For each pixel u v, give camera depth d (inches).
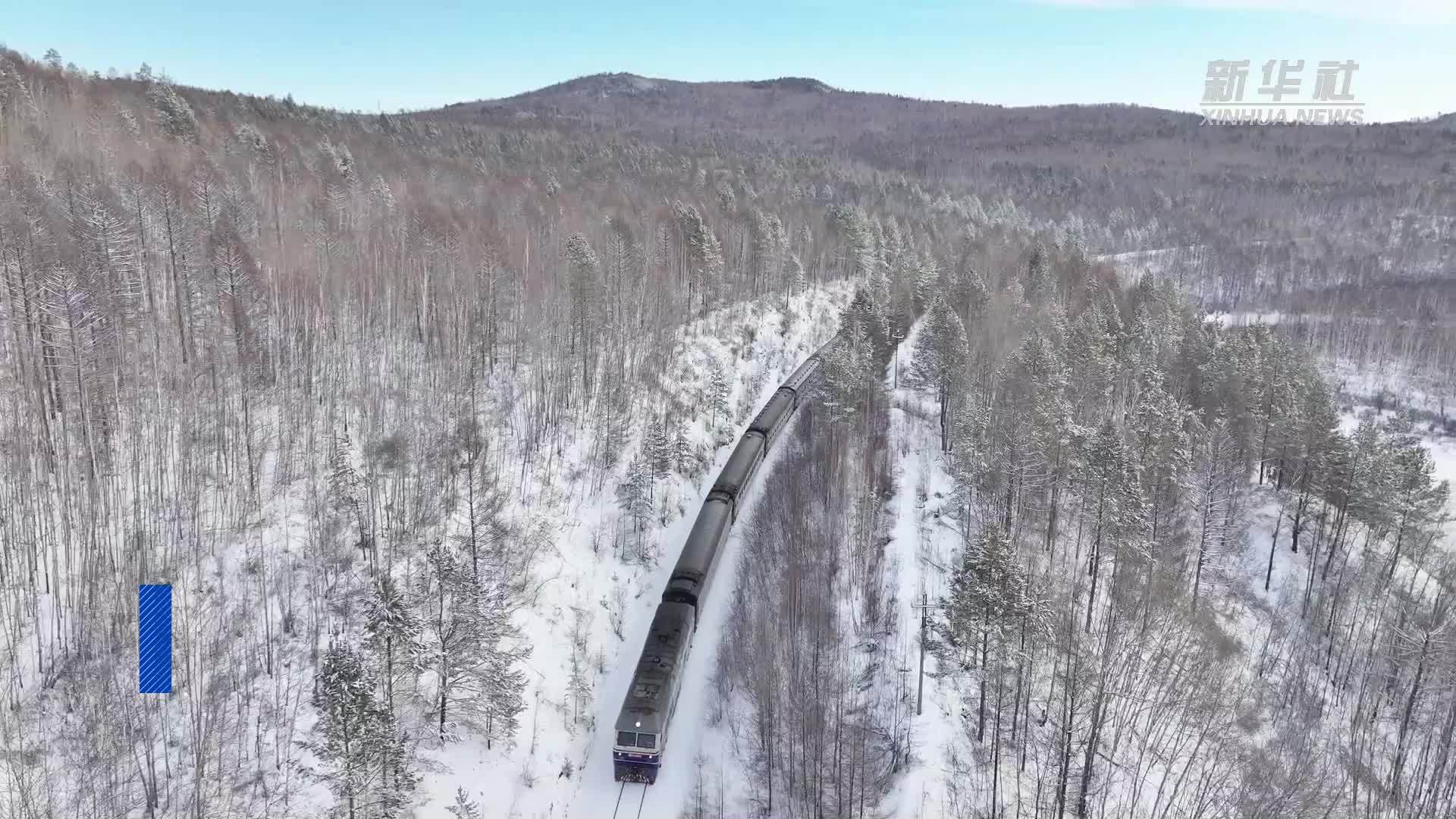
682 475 2950.3
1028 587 1835.6
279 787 1496.1
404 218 3944.4
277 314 2812.5
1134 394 3417.8
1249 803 1771.7
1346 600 2642.7
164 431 2165.4
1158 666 2069.4
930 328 3880.4
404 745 1592.0
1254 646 2452.0
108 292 2283.5
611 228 4500.5
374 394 2628.0
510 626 1887.3
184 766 1470.2
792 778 1684.3
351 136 6446.9
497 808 1619.1
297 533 2014.0
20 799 1312.7
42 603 1631.4
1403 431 3767.2
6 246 2132.1
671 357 3695.9
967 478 2792.8
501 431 2721.5
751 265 5177.2
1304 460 2878.9
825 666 1966.0
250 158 4389.8
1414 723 2199.8
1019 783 1699.1
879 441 3245.6
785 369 4252.0
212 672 1620.3
